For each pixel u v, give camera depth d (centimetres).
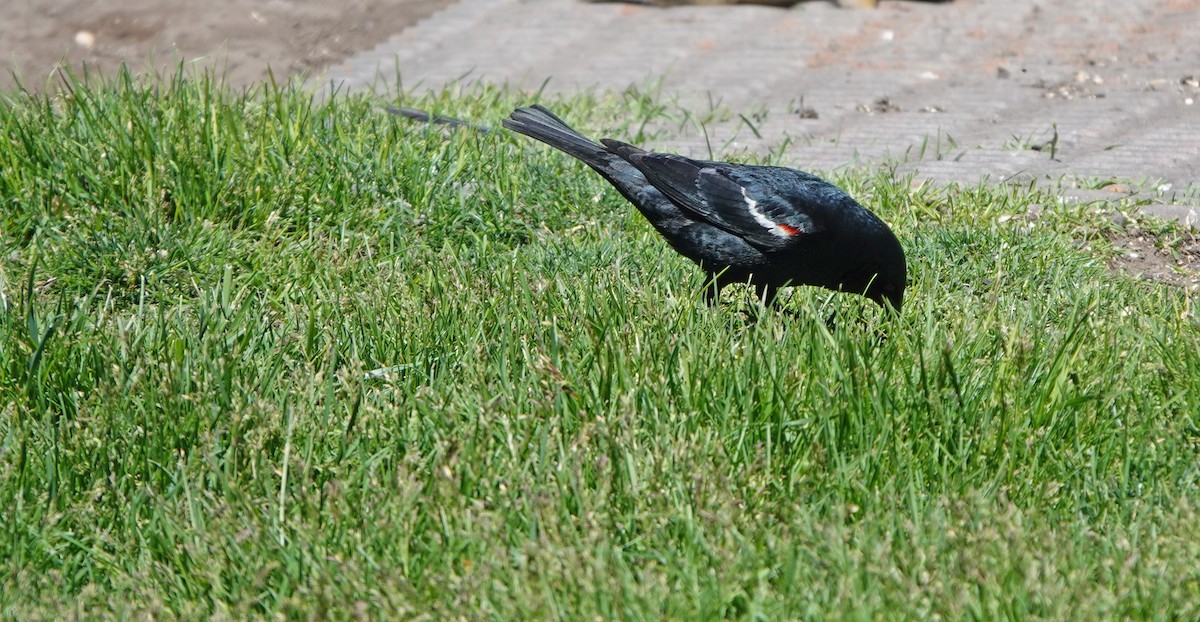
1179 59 1592
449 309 754
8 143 962
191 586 542
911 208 1053
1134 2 1850
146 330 736
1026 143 1300
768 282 858
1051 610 482
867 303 860
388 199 998
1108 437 636
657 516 555
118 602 528
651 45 1755
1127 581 501
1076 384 653
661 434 612
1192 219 1035
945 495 569
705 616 490
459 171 1043
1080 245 997
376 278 836
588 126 1334
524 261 903
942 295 855
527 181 1052
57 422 662
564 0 1975
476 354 700
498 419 628
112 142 991
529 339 723
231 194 958
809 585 509
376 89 1566
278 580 540
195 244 890
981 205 1057
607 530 553
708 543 539
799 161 1251
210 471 601
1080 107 1435
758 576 514
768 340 675
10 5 1819
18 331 716
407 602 504
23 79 1555
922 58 1672
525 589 502
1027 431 627
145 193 946
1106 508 581
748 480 584
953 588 498
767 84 1587
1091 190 1131
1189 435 636
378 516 558
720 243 854
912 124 1398
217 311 757
